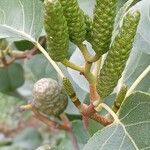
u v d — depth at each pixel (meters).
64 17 0.12
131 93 0.14
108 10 0.12
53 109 0.16
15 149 0.36
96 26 0.12
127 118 0.14
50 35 0.12
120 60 0.12
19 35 0.16
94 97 0.14
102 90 0.13
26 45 0.24
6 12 0.16
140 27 0.16
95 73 0.14
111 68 0.13
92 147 0.14
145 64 0.17
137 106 0.14
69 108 0.20
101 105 0.14
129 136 0.14
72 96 0.14
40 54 0.22
